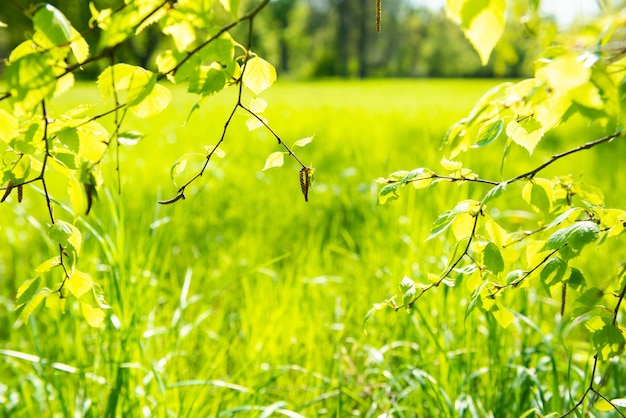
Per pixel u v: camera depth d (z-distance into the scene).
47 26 0.87
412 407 1.65
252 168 4.32
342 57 46.66
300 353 1.90
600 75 0.83
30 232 3.08
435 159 2.74
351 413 1.67
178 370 1.78
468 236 1.08
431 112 9.06
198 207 3.30
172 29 0.91
